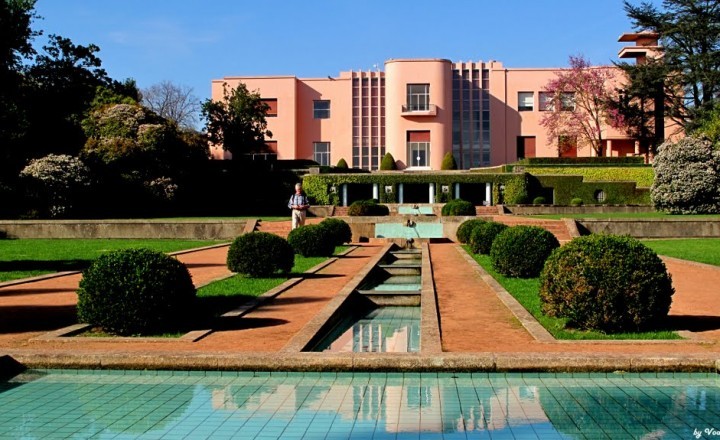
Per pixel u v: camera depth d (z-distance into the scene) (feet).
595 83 168.14
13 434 15.92
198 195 140.87
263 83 185.68
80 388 19.79
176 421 16.78
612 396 18.63
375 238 90.48
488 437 15.53
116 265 26.21
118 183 120.98
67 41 119.96
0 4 88.07
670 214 116.67
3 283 41.09
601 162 155.84
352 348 26.22
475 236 63.98
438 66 177.47
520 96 186.39
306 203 74.23
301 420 16.79
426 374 20.86
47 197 105.70
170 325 26.66
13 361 21.47
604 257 25.73
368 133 186.50
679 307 31.99
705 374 20.52
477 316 29.94
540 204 134.82
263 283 40.86
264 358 21.24
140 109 130.41
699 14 151.53
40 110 113.39
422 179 146.30
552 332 25.64
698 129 138.21
